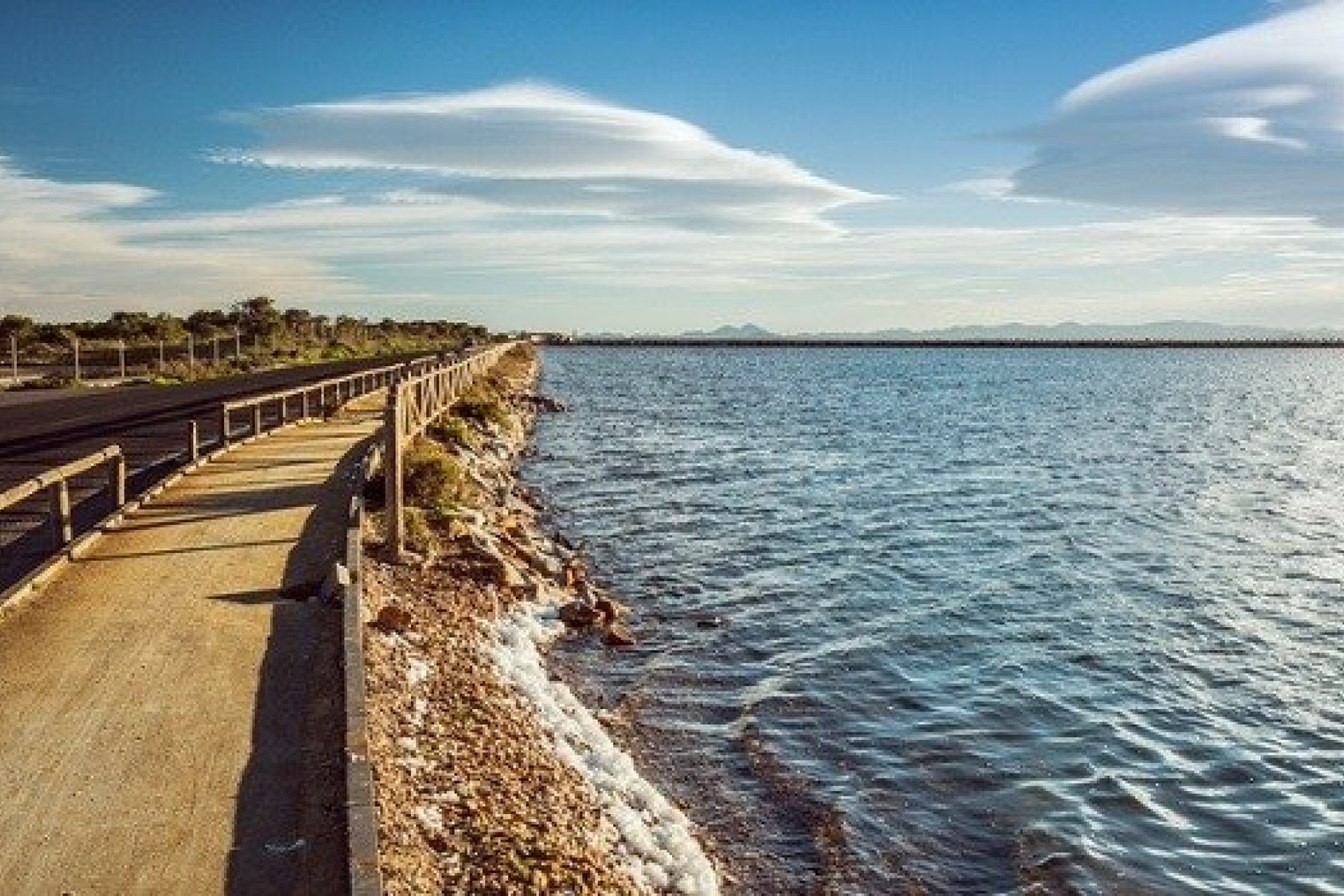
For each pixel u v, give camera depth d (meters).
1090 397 85.50
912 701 13.60
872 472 35.81
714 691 13.48
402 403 20.08
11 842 6.59
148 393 43.81
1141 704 13.89
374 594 12.92
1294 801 11.22
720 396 77.81
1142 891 9.27
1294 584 20.53
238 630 10.67
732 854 9.31
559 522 24.42
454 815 7.98
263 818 6.97
